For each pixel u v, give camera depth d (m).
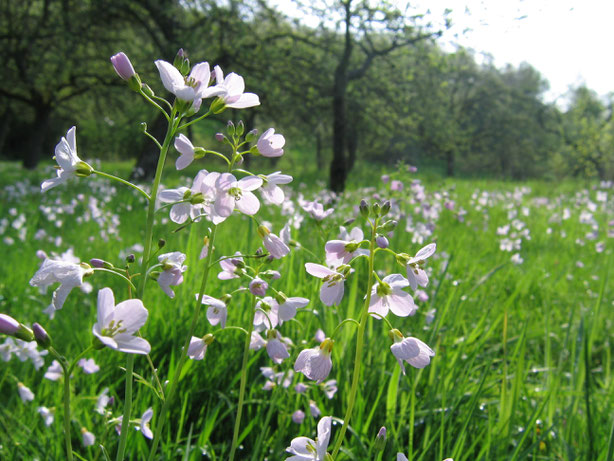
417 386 0.40
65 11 2.72
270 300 0.26
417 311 0.52
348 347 0.40
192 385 0.38
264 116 3.31
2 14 3.04
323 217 0.38
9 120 5.34
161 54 2.39
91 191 1.55
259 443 0.30
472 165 8.52
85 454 0.33
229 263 0.26
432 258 0.70
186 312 0.48
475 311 0.61
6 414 0.35
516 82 9.74
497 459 0.32
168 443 0.31
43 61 2.97
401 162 0.71
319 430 0.19
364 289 0.58
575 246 1.18
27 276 0.66
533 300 0.72
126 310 0.17
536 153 7.41
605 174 5.09
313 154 7.25
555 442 0.35
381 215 0.22
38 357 0.38
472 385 0.41
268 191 0.24
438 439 0.33
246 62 2.51
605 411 0.38
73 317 0.55
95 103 4.12
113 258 0.80
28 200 1.39
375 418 0.36
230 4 2.30
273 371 0.35
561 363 0.42
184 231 0.93
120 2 2.42
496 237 1.15
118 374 0.41
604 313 0.65
